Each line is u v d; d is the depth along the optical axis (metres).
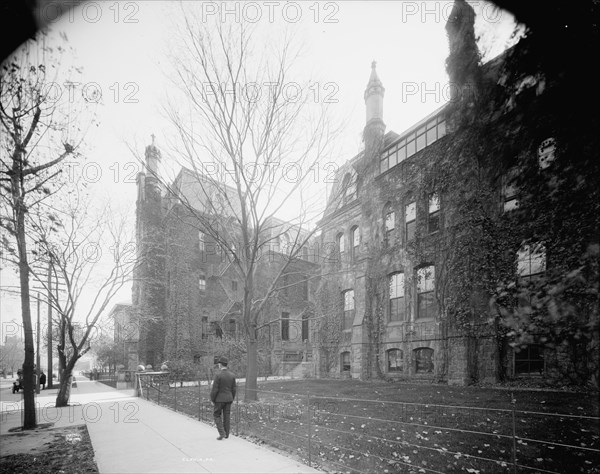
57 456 6.88
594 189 3.28
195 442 7.58
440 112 16.42
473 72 5.15
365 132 22.25
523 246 4.06
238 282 31.41
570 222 3.40
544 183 3.79
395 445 6.66
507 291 3.47
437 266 15.93
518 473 5.09
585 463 5.29
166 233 28.70
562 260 3.33
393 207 19.80
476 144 5.35
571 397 10.17
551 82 3.71
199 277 29.73
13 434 9.24
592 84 3.32
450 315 14.63
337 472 5.47
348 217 23.64
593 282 2.87
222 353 28.50
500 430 7.20
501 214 4.88
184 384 23.05
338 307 23.33
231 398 8.03
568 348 3.04
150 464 6.09
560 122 3.61
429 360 16.94
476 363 14.11
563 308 2.97
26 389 10.31
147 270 29.69
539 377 12.40
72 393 21.12
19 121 7.30
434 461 5.73
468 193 7.49
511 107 4.34
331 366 23.06
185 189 29.28
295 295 33.22
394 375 18.42
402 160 19.69
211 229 15.01
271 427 8.74
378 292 20.22
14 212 8.94
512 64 4.27
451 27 5.60
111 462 6.27
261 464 5.94
